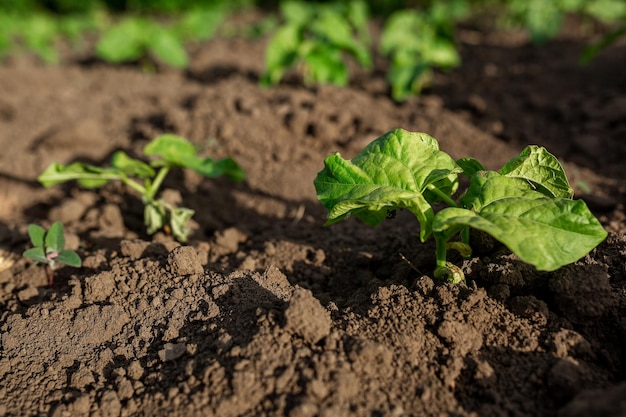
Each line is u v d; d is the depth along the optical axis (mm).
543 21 1101
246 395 382
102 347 429
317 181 445
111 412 392
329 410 371
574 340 407
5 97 901
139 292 458
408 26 950
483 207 406
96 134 750
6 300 484
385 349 396
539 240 383
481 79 938
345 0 1137
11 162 718
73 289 462
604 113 742
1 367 420
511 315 423
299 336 403
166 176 650
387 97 854
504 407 386
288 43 825
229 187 641
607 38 779
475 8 1432
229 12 1624
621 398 357
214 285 451
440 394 389
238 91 818
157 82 984
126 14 1748
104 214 586
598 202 553
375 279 480
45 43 1216
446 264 439
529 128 751
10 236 569
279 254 530
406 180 421
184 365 407
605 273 427
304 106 750
